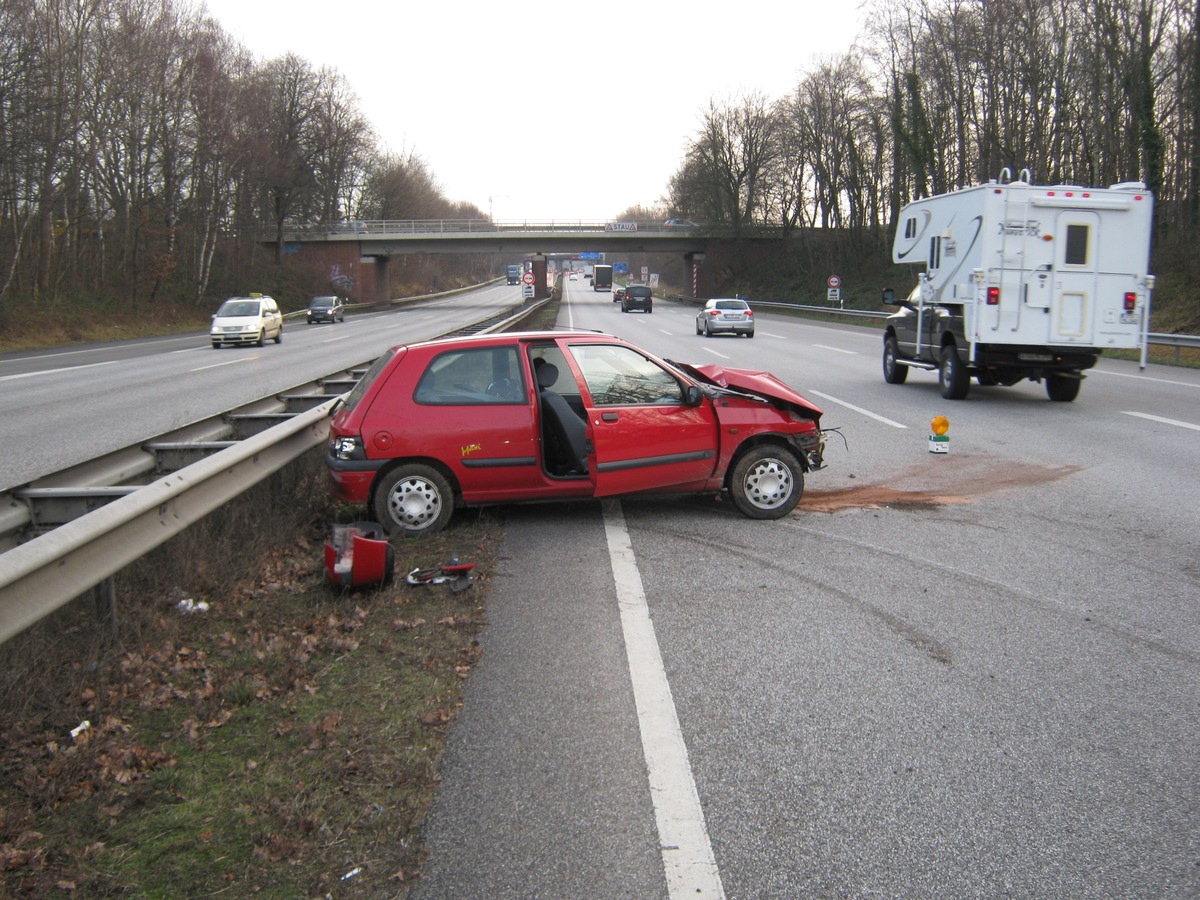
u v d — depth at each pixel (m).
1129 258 14.38
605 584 6.29
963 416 13.95
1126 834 3.41
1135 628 5.45
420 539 7.41
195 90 57.69
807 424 8.00
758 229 85.56
